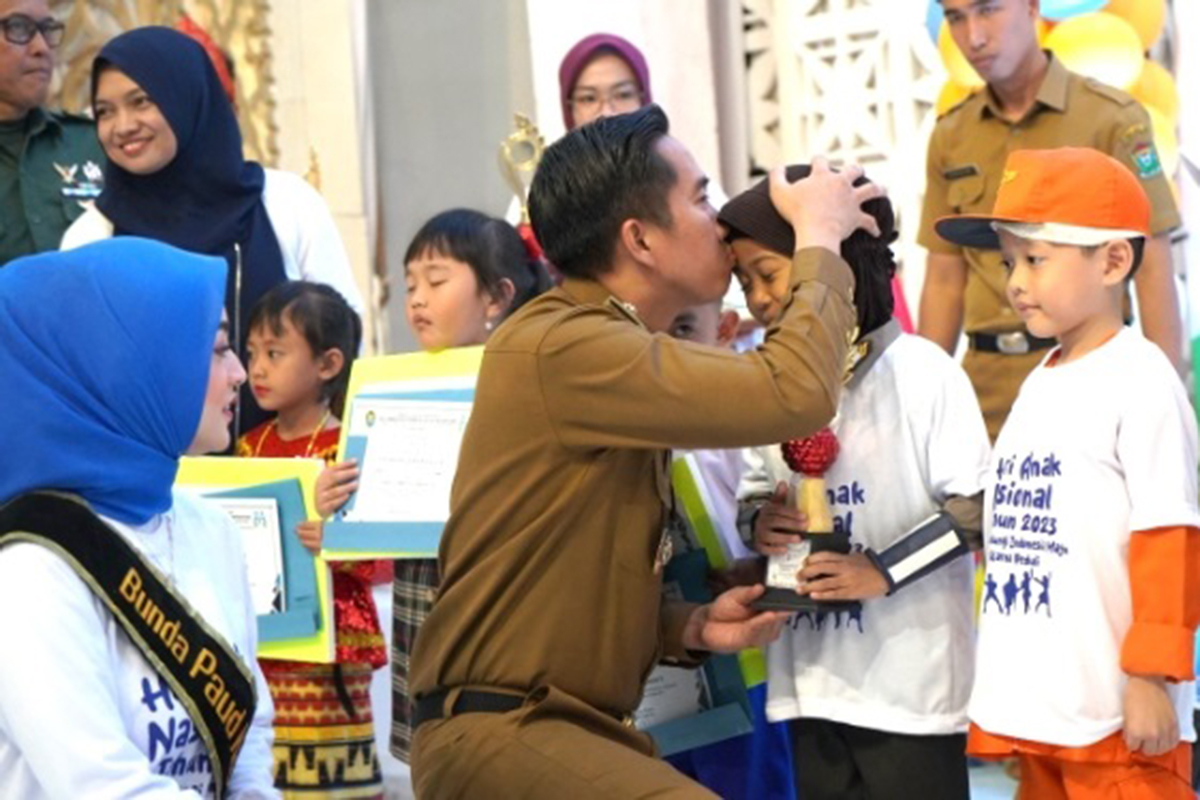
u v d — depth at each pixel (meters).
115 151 7.81
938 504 5.35
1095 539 5.10
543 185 4.93
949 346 7.97
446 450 6.50
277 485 6.71
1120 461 5.11
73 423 4.24
